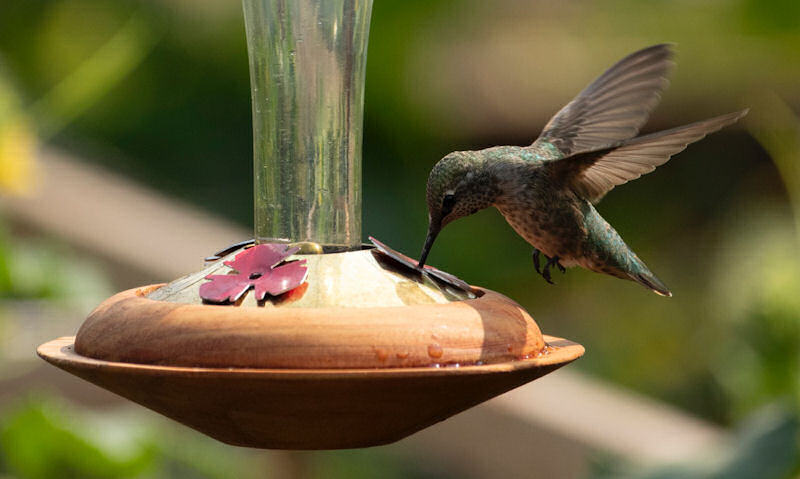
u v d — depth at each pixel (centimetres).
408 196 1511
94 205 1128
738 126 1605
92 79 952
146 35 1428
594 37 1598
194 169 1504
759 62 1538
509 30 1592
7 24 1371
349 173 527
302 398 425
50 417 868
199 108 1521
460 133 1530
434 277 516
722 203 1669
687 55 1557
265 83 527
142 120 1493
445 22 1557
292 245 515
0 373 912
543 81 1543
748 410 962
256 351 423
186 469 1026
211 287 470
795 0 1516
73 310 862
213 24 1512
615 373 1582
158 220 1158
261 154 530
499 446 1029
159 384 427
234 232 1202
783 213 1582
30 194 972
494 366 428
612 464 813
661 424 1009
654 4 1611
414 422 459
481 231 1562
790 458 760
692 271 1658
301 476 1027
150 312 448
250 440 465
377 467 1183
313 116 524
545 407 1020
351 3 523
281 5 521
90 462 877
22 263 863
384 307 447
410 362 430
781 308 947
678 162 1691
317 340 424
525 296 1608
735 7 1557
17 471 877
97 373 434
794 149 1115
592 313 1647
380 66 1502
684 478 770
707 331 1519
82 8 1398
